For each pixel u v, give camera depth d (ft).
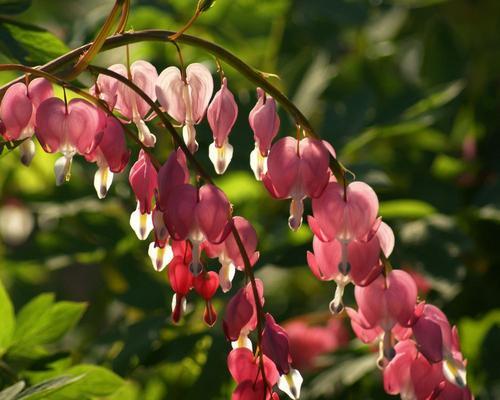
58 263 5.18
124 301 4.97
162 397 4.91
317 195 3.66
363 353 4.82
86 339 5.26
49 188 5.26
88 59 3.74
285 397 4.66
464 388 3.74
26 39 4.17
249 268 3.67
